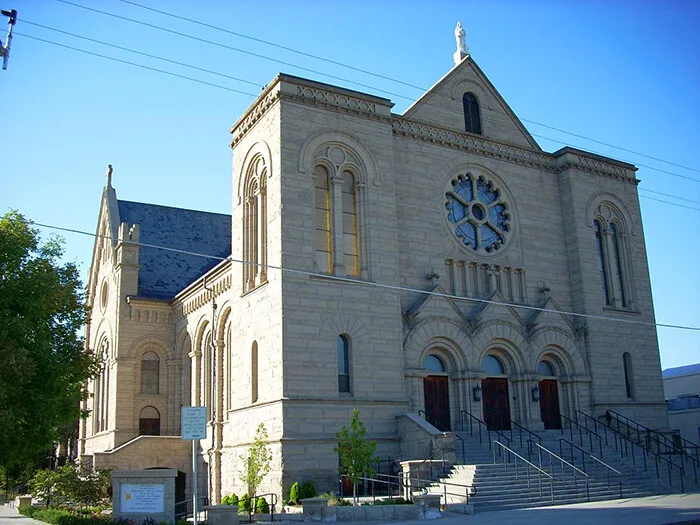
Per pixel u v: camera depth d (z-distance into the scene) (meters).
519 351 37.31
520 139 42.16
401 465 28.80
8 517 32.19
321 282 32.03
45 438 26.44
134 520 22.33
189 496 40.44
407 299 35.16
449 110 39.81
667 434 40.47
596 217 42.56
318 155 33.84
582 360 39.25
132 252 48.66
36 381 26.59
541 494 27.05
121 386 46.12
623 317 41.53
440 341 35.19
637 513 23.20
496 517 22.98
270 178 33.31
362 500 26.58
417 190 37.16
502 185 40.38
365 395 31.73
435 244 36.88
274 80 33.62
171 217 55.75
